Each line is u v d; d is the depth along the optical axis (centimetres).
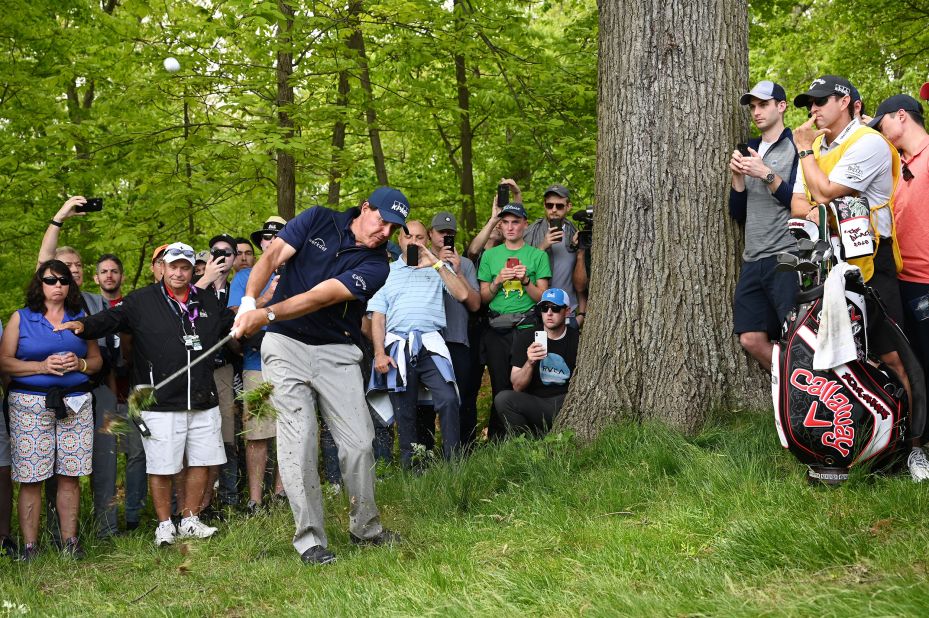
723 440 526
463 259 757
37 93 1117
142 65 1005
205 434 592
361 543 477
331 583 391
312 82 973
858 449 402
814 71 1614
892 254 444
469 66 1129
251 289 454
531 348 646
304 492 454
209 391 592
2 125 1166
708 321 584
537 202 1131
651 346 588
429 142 1280
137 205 1084
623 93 604
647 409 586
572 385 619
